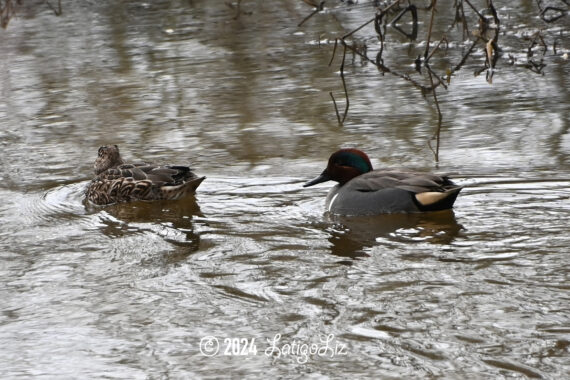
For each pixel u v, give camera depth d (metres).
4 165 15.84
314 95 19.61
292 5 30.28
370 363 8.09
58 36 27.09
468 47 23.47
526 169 14.17
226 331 8.91
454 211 12.48
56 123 18.34
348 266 10.45
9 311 9.70
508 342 8.30
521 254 10.56
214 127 17.52
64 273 10.77
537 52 22.59
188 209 13.27
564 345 8.18
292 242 11.49
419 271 10.16
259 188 14.09
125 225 12.65
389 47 23.95
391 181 12.76
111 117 18.58
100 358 8.53
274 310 9.31
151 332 9.01
